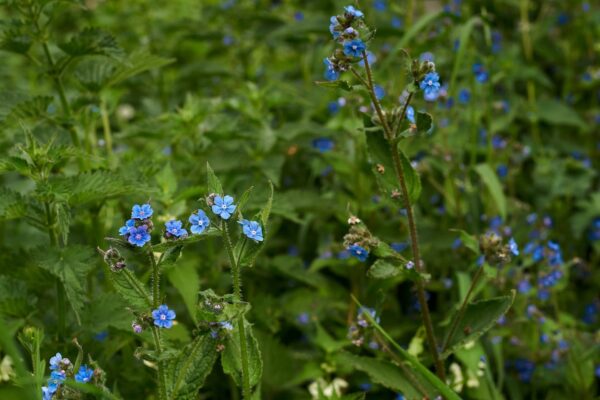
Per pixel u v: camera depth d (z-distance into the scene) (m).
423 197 1.03
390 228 0.94
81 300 0.70
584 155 1.21
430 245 0.93
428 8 1.50
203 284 0.88
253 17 1.25
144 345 0.77
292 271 0.90
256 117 0.96
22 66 1.32
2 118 0.77
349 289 0.95
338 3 1.19
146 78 1.22
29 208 0.73
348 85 0.67
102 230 0.84
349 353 0.75
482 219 0.95
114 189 0.71
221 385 0.87
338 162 0.94
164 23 1.31
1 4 0.77
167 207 0.81
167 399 0.65
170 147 0.99
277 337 0.89
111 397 0.62
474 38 1.18
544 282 0.86
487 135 1.02
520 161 1.08
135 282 0.63
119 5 1.45
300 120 1.10
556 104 1.23
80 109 0.82
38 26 0.79
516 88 1.34
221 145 0.96
